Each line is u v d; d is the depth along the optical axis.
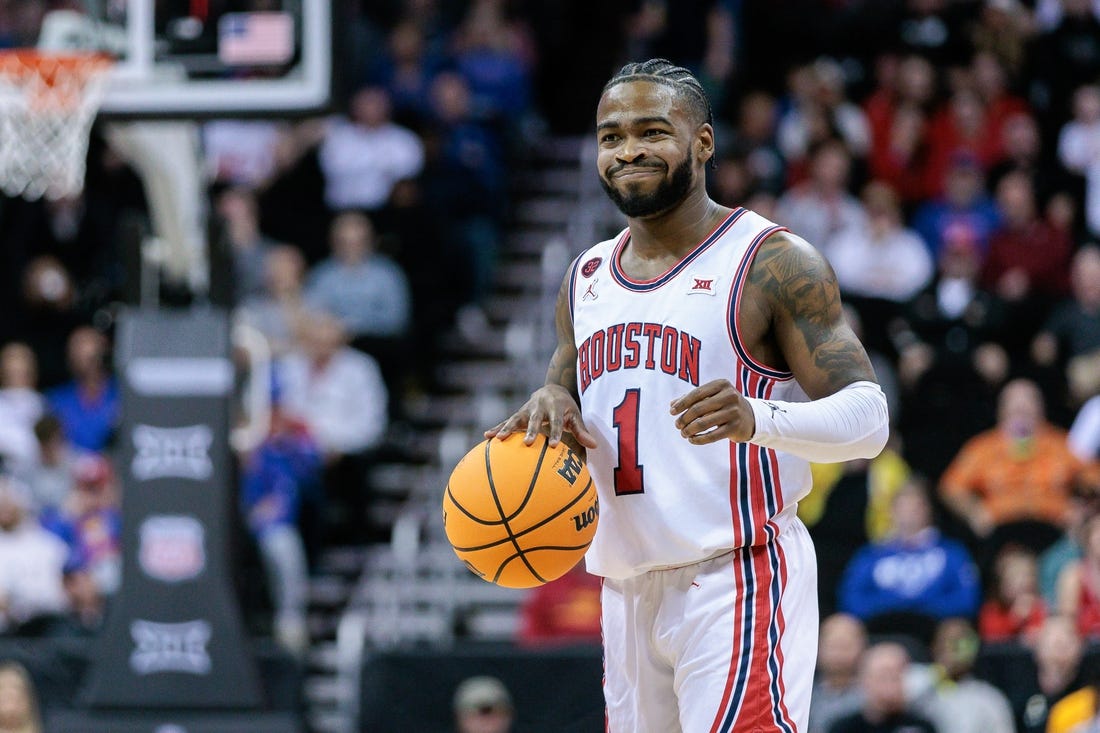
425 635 31.16
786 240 11.66
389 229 39.03
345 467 33.94
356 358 34.75
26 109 23.48
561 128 46.06
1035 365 34.56
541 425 11.95
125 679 24.30
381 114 40.69
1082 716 23.28
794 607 11.77
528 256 41.19
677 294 11.73
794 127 41.28
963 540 29.27
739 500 11.55
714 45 43.25
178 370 24.56
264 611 30.23
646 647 12.02
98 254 39.00
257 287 36.66
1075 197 40.59
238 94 23.61
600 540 12.05
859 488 30.03
